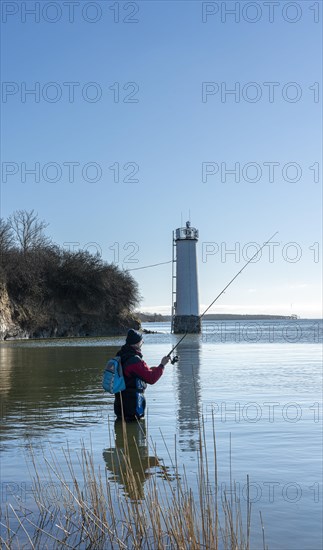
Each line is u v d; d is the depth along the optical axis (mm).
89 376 16328
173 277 66812
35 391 12906
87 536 4488
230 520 4316
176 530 4285
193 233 65562
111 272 75375
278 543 4328
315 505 5047
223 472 6055
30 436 7930
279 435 7781
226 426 8453
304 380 14461
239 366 19000
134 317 78562
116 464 6371
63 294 73000
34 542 4406
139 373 9008
